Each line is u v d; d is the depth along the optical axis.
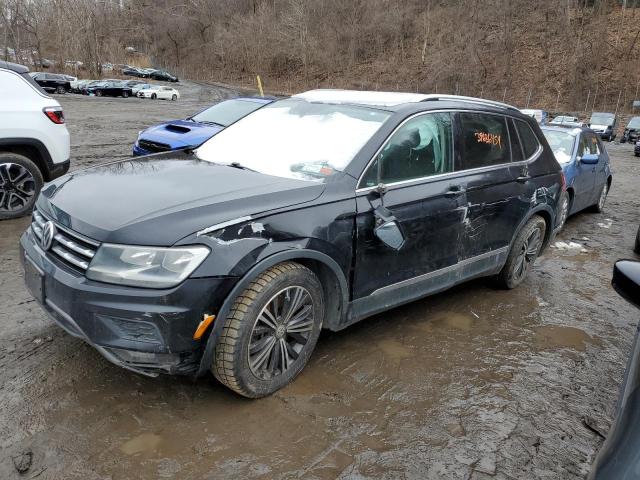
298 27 85.06
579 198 8.28
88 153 12.52
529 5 64.94
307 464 2.60
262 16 91.81
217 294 2.67
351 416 2.99
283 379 3.12
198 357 2.73
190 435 2.72
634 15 60.25
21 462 2.47
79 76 69.62
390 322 4.24
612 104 49.59
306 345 3.21
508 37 58.47
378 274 3.52
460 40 62.97
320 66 81.00
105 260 2.61
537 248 5.27
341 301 3.35
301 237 2.98
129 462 2.52
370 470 2.60
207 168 3.54
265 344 2.96
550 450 2.87
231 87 77.94
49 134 6.45
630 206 10.80
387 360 3.63
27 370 3.18
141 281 2.57
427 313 4.49
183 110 31.19
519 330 4.31
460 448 2.82
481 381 3.49
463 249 4.20
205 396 3.05
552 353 3.96
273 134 3.96
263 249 2.81
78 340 3.55
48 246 2.91
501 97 55.06
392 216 3.48
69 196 3.06
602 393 3.48
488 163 4.46
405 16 77.06
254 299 2.80
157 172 3.43
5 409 2.82
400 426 2.95
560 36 58.69
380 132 3.60
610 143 32.88
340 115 3.90
